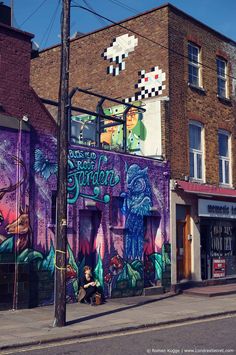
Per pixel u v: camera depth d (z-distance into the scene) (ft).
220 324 38.24
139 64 63.57
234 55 73.77
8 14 51.03
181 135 61.98
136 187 55.57
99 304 46.68
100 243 51.21
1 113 43.04
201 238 65.41
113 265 52.08
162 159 59.11
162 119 59.57
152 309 44.68
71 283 47.73
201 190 63.36
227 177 70.38
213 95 68.49
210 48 68.85
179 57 62.85
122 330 34.91
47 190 46.26
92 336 32.99
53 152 47.21
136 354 26.84
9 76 44.27
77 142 54.39
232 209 68.85
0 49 43.78
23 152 44.04
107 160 52.70
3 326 34.96
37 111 46.26
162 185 58.80
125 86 64.59
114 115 63.77
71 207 48.42
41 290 44.70
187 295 56.08
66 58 37.24
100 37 68.59
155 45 62.23
